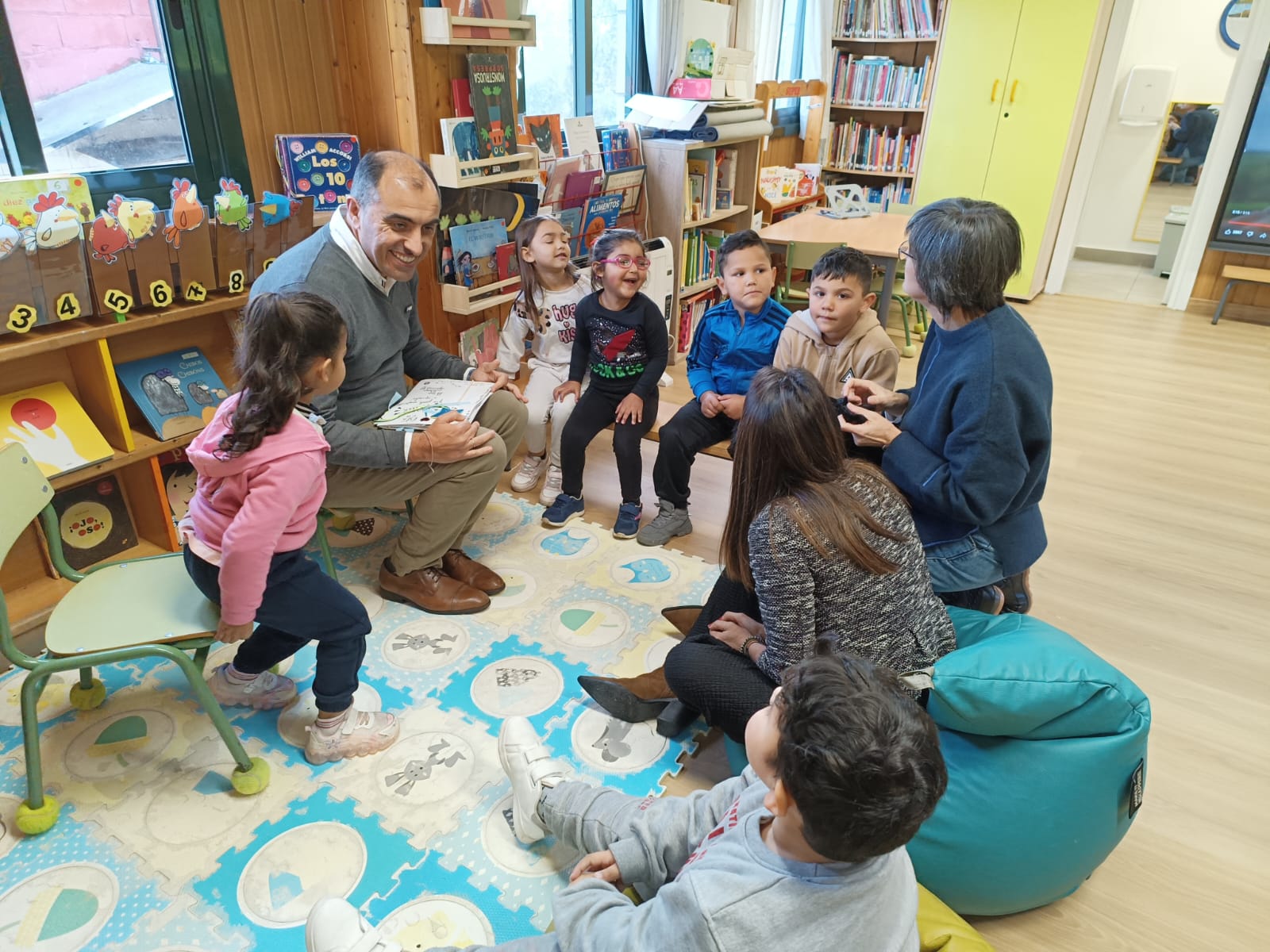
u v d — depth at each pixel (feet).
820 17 15.85
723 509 8.65
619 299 7.91
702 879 2.76
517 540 7.87
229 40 6.95
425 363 7.43
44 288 5.68
